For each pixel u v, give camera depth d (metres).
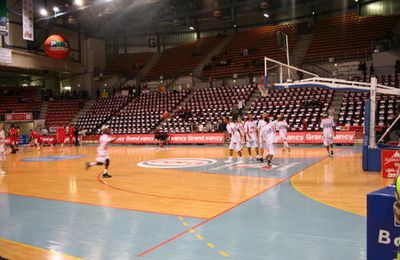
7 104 31.70
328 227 5.00
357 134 18.48
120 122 27.09
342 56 26.16
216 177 9.55
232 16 31.69
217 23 36.75
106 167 10.13
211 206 6.37
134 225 5.33
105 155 10.09
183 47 36.50
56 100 32.12
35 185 9.09
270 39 31.95
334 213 5.71
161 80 32.62
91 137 27.11
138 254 4.18
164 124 24.84
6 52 23.42
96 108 30.89
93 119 29.38
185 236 4.77
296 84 11.34
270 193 7.33
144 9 30.83
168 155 16.14
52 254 4.24
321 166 11.08
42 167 12.82
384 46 23.86
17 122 29.56
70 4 28.19
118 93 32.44
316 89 22.70
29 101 32.28
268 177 9.31
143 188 8.29
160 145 21.80
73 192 8.04
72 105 31.89
